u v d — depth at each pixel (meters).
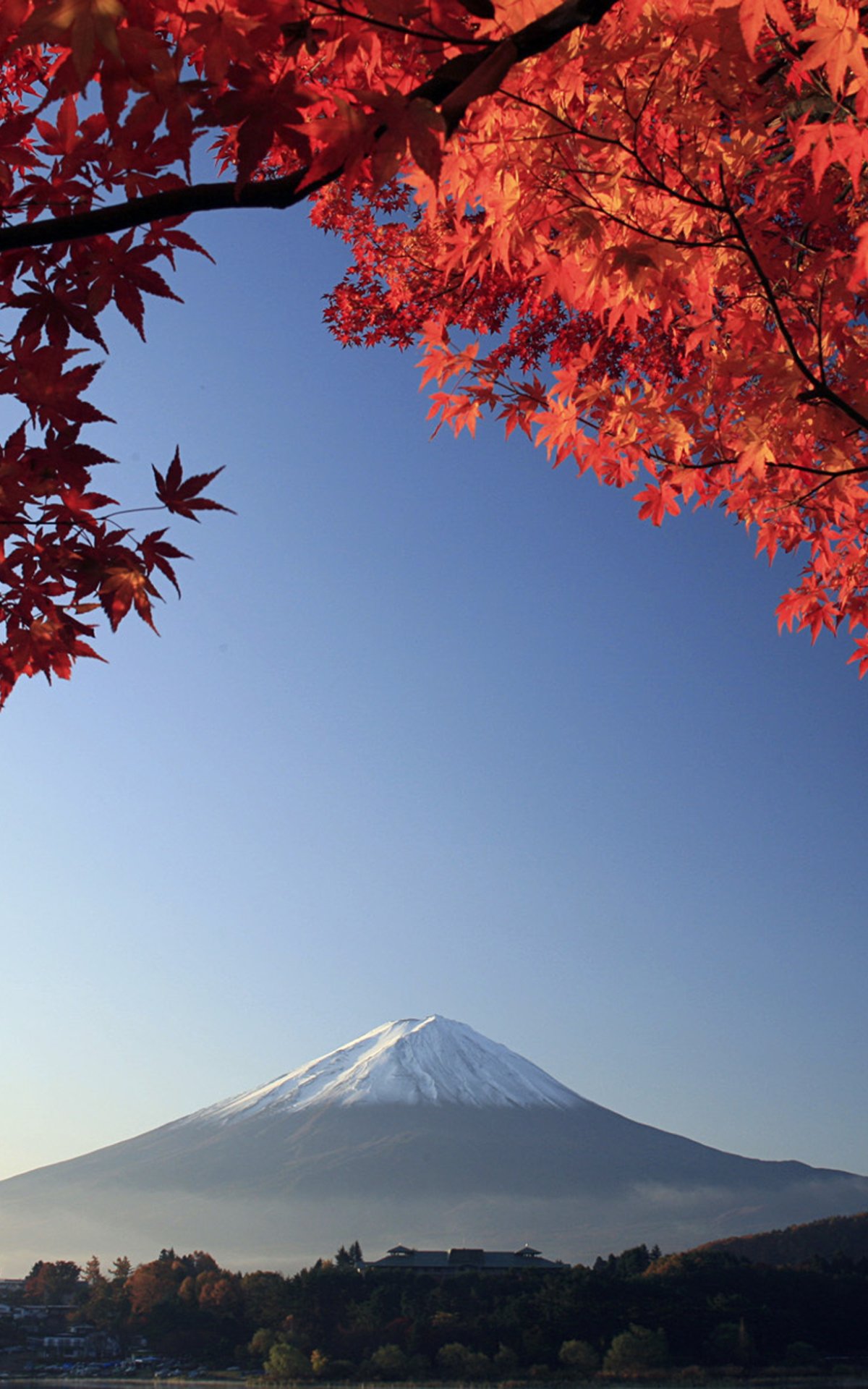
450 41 2.25
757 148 3.61
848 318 4.20
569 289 3.91
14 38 2.15
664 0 3.12
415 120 2.17
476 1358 125.81
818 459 4.84
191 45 2.15
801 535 5.64
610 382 5.10
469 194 3.59
